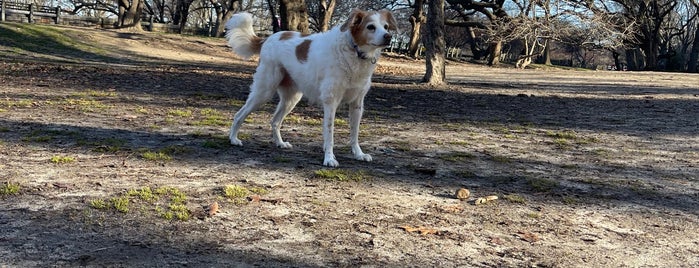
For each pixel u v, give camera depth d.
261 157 5.79
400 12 51.03
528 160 6.37
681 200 4.83
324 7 35.25
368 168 5.51
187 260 3.09
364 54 5.41
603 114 11.33
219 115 8.97
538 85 19.98
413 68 30.67
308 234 3.59
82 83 13.12
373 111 10.58
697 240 3.82
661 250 3.60
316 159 5.82
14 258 3.02
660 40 56.84
